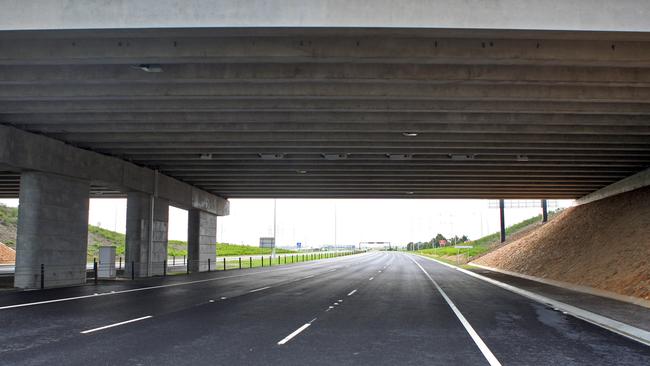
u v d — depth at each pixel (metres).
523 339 11.48
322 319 14.51
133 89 17.31
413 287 27.34
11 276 33.44
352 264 65.25
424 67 15.78
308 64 15.79
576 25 12.52
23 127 22.56
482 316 15.57
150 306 17.36
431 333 12.17
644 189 33.78
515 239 63.16
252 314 15.51
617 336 12.02
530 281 30.88
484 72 15.74
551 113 19.67
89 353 9.50
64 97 17.69
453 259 75.31
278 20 12.52
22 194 24.12
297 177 36.81
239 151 27.47
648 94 17.38
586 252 32.09
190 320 14.05
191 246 44.88
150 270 34.97
